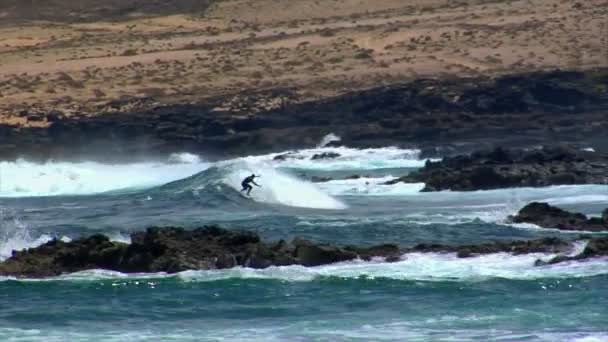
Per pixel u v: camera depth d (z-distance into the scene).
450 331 107.06
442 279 126.31
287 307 117.94
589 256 132.88
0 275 132.62
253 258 134.38
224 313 116.44
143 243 135.62
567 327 107.38
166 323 113.06
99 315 116.38
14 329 111.06
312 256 135.38
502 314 112.50
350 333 107.31
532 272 128.25
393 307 116.62
